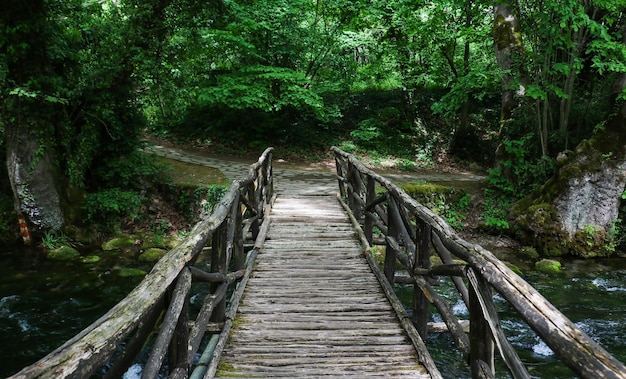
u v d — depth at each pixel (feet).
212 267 10.53
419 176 40.50
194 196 30.19
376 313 11.68
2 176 28.89
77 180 27.99
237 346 9.79
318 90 44.55
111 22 28.50
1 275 22.04
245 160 43.19
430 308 19.42
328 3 44.14
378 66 48.67
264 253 16.79
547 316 4.17
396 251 12.58
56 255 24.67
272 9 41.16
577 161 27.86
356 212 21.76
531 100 33.01
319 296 12.80
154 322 5.60
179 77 30.32
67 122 27.61
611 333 16.85
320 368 8.84
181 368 6.85
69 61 27.25
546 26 27.50
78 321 17.39
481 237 30.55
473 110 53.93
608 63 24.88
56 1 25.67
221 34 38.04
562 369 14.25
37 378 2.90
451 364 14.75
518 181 33.01
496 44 33.96
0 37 23.13
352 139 51.13
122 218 29.19
